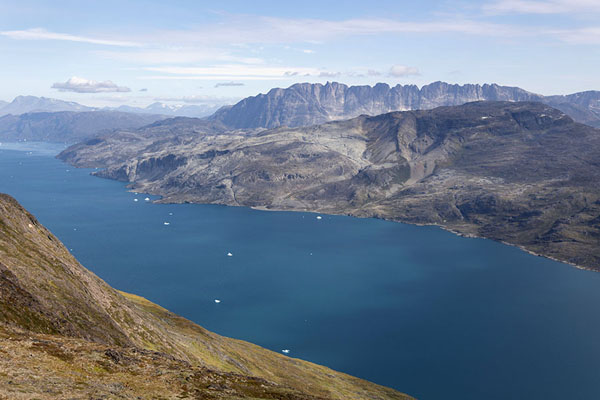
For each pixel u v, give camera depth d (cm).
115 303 9919
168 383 5428
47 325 6262
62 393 4031
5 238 8356
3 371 4122
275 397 6122
